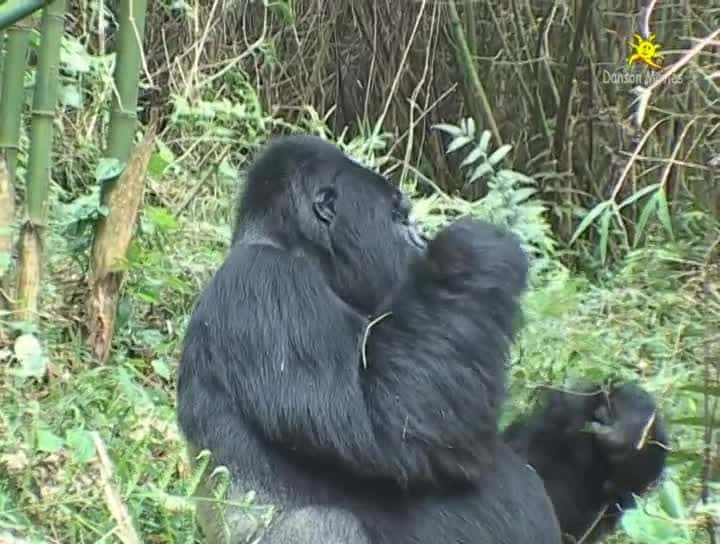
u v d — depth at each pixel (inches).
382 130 735.1
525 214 479.5
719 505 242.2
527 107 687.7
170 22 685.9
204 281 443.8
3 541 231.6
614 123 627.2
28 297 368.2
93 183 522.0
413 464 248.2
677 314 405.7
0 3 249.9
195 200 526.6
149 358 400.8
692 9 628.7
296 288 259.3
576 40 623.2
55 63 371.9
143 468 273.6
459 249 261.3
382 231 281.9
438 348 250.2
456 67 709.3
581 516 304.3
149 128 388.5
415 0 723.4
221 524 255.6
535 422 308.0
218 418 257.9
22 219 406.9
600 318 419.5
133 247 391.2
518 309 264.4
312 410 248.7
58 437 276.7
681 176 559.5
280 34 733.9
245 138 598.9
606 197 632.4
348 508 254.4
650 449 295.0
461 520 257.0
